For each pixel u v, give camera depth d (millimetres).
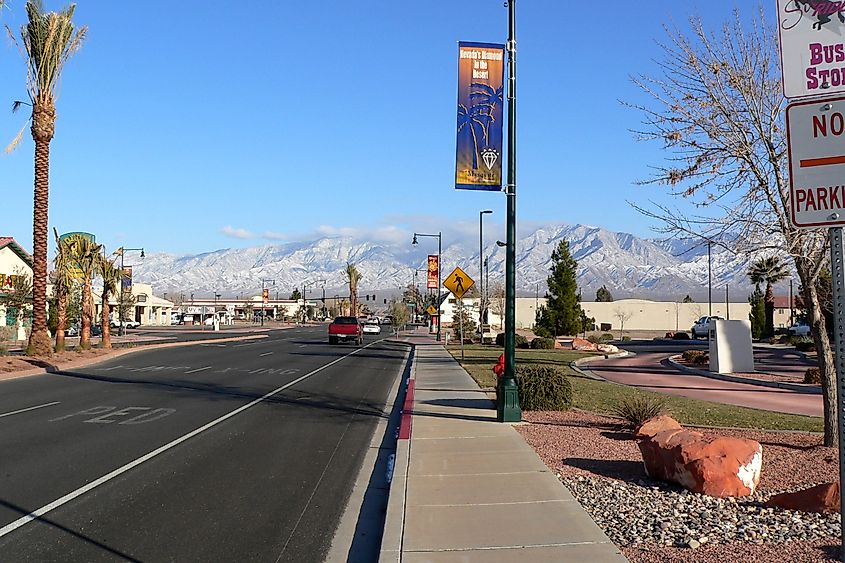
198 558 6625
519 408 14055
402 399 19656
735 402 18297
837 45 3984
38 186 31297
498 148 14180
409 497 8211
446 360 33156
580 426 13352
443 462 10164
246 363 31875
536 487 8578
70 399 18266
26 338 56031
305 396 19766
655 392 20312
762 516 7176
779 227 9867
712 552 6016
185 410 16469
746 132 10336
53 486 9156
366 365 31781
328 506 8570
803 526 6762
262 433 13516
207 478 9797
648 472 9031
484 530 6891
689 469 8305
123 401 17922
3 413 15672
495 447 11250
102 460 10781
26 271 55031
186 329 94000
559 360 33406
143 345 44625
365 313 170375
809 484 8547
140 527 7520
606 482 8867
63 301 36188
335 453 11828
